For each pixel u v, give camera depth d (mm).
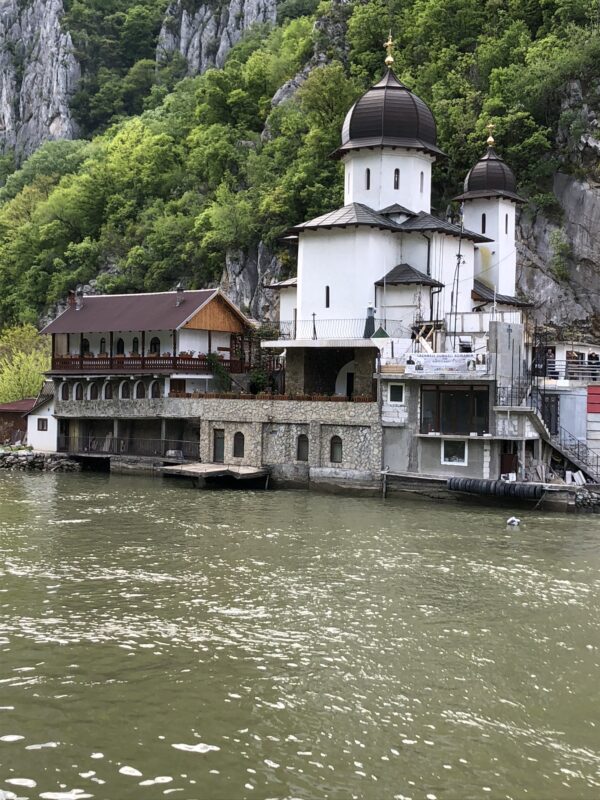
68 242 133125
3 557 34406
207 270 107562
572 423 52594
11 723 19094
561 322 77188
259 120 124625
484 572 32344
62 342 71938
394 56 104688
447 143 88375
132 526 41188
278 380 68500
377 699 20562
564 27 90500
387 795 16359
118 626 25594
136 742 18281
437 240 63500
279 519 43281
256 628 25500
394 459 51906
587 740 18688
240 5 198000
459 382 50000
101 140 172375
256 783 16719
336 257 61094
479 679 21828
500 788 16656
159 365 65375
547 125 85562
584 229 78062
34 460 66438
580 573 32281
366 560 34188
